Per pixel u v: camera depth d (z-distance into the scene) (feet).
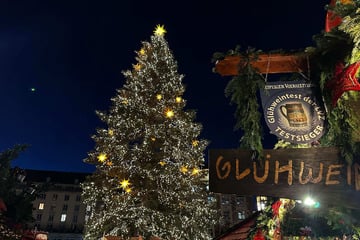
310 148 9.67
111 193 45.50
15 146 23.38
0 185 22.52
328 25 11.69
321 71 10.40
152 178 44.68
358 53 9.39
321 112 10.18
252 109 10.19
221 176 9.65
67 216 192.24
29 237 24.62
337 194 8.96
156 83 53.11
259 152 9.73
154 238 44.91
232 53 10.75
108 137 48.93
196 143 51.65
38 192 24.21
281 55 10.89
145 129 48.44
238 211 109.09
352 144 9.18
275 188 9.32
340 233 11.89
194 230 45.98
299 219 12.25
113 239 42.29
